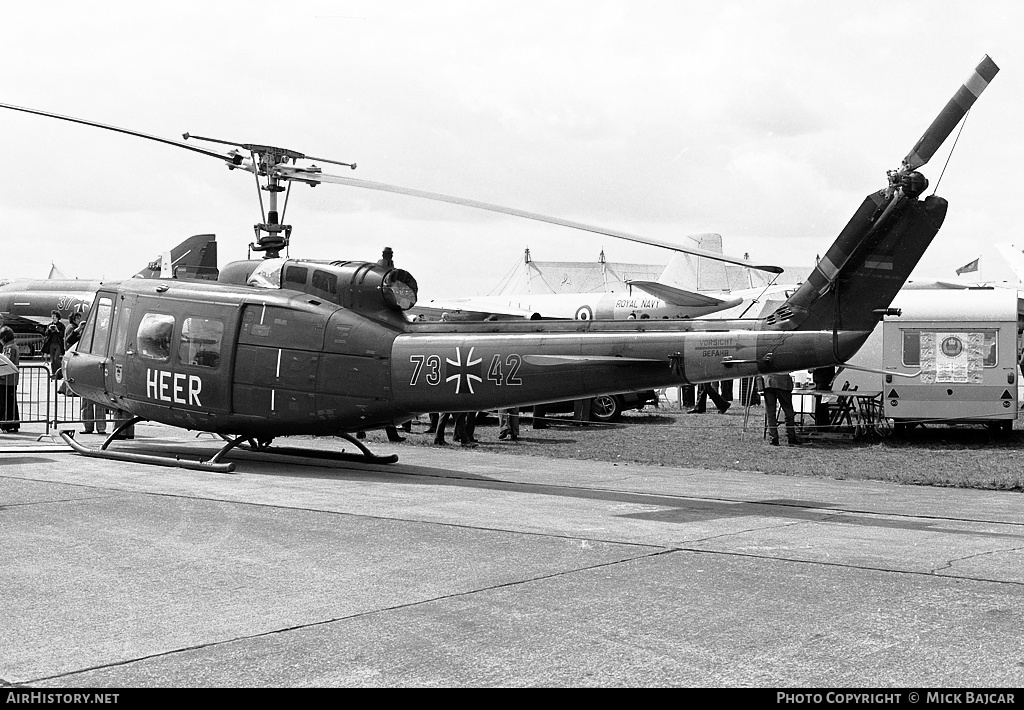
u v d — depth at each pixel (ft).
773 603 20.08
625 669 15.85
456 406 39.37
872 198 31.86
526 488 38.88
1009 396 61.36
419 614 19.08
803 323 33.22
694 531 28.84
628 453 53.62
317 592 20.75
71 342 62.28
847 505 35.12
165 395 43.83
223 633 17.72
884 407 63.10
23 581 21.38
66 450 47.29
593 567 23.47
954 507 34.94
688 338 34.76
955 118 30.17
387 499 34.47
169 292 44.62
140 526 27.99
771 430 59.52
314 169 39.37
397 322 41.11
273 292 42.70
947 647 17.07
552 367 36.70
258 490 35.96
